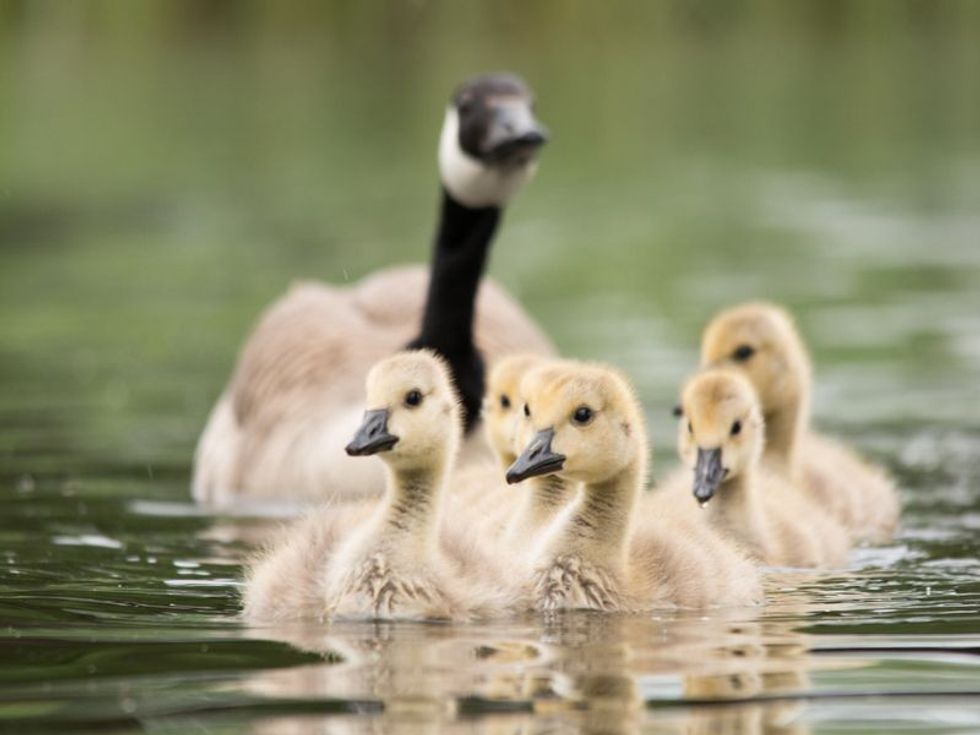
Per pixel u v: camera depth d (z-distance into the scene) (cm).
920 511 1445
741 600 1129
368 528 1097
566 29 5469
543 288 2519
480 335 1653
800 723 837
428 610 1066
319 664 941
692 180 3666
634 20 5581
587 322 2248
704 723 834
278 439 1584
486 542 1159
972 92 5059
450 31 5388
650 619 1072
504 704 860
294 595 1086
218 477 1605
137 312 2417
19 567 1224
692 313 2303
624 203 3378
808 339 2133
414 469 1088
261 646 985
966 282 2494
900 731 826
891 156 3959
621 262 2723
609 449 1118
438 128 4394
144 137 4291
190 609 1093
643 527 1188
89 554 1277
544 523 1227
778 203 3325
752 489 1293
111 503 1476
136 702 865
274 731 818
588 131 4462
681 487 1373
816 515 1367
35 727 825
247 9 5328
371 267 2717
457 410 1116
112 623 1046
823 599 1138
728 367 1499
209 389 1964
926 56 5944
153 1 5266
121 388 1969
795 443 1513
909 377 1934
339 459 1509
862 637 1012
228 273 2695
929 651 974
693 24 5734
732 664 943
